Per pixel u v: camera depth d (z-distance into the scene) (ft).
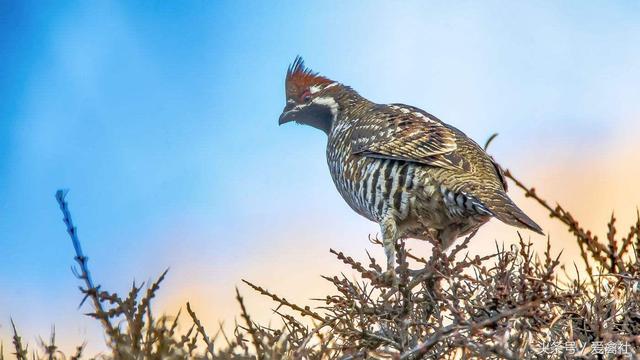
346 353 31.42
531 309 28.14
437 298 33.45
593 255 30.60
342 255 33.27
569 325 28.50
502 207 40.91
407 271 33.37
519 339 28.19
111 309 27.53
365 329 30.96
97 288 26.71
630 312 29.68
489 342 29.86
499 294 28.99
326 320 32.42
